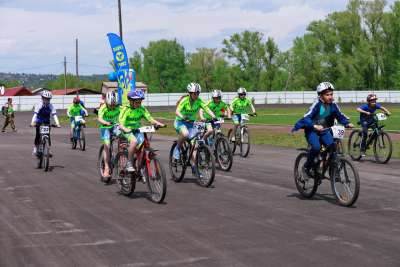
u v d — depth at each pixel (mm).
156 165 8664
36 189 10234
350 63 79375
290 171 12289
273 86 91375
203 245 6027
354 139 14445
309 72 84375
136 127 9312
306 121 8367
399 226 6828
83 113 18844
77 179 11555
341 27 81125
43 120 13258
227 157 12406
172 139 22906
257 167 13023
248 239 6262
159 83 108125
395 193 9273
